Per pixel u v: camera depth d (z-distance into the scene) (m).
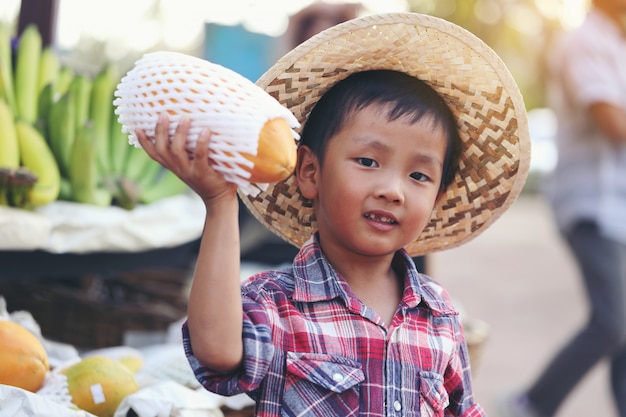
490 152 1.54
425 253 1.68
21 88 2.44
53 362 1.79
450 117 1.45
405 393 1.33
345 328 1.33
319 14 4.01
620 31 3.36
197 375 1.23
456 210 1.61
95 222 2.15
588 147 3.35
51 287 2.37
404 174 1.34
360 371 1.31
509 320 6.25
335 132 1.36
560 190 3.43
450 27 1.39
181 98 1.13
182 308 2.87
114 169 2.58
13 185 2.07
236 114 1.12
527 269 8.65
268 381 1.29
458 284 7.66
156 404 1.53
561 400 3.30
